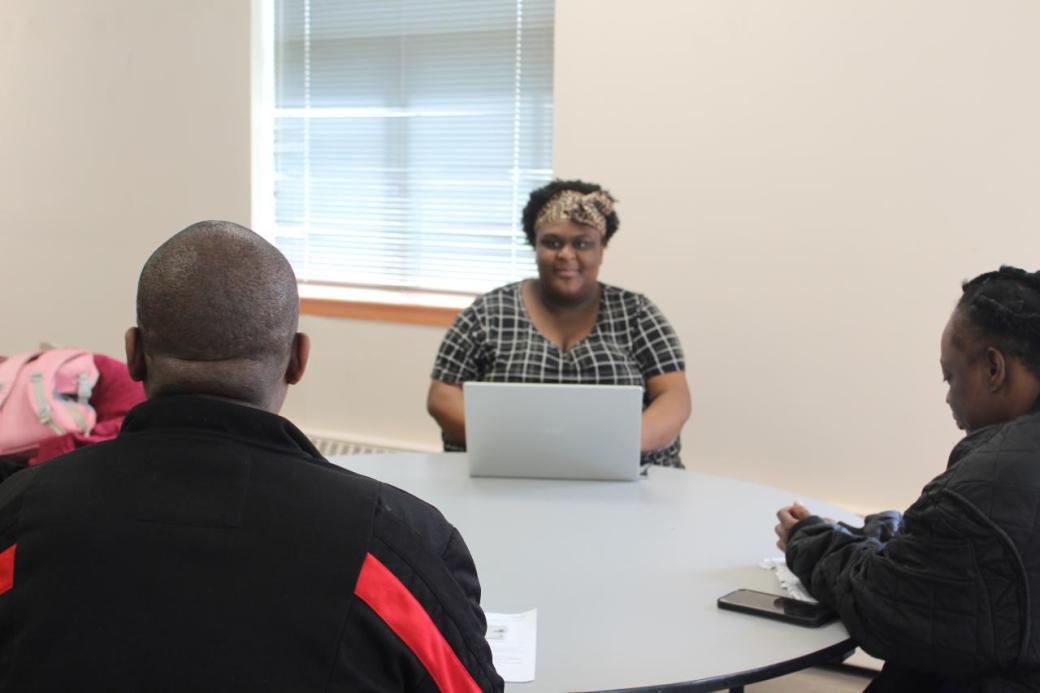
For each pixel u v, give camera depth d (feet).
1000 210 9.21
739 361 10.48
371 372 12.71
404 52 12.51
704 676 4.32
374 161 12.90
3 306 15.24
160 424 2.85
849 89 9.70
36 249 14.84
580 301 8.30
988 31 9.08
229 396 2.94
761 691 8.87
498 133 12.10
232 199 13.35
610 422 7.08
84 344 14.69
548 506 6.74
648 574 5.53
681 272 10.66
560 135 11.11
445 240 12.62
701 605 5.11
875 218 9.72
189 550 2.64
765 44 10.02
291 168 13.42
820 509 6.83
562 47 10.98
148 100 13.74
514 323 8.30
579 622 4.86
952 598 4.27
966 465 4.38
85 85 14.14
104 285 14.42
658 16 10.47
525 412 7.09
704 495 7.09
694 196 10.50
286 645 2.60
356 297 12.91
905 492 9.87
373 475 7.45
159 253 2.98
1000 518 4.20
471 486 7.17
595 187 8.36
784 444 10.36
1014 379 4.63
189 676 2.55
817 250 10.00
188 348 2.90
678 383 8.22
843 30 9.66
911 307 9.66
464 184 12.39
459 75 12.23
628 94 10.70
